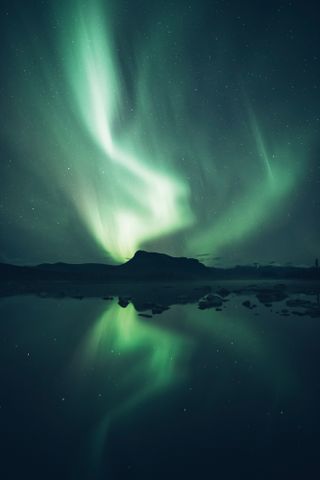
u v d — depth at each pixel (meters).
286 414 4.79
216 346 9.06
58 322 13.39
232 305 18.84
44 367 7.26
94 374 6.75
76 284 55.19
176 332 11.09
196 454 3.77
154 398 5.45
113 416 4.78
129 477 3.37
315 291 27.00
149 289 38.53
